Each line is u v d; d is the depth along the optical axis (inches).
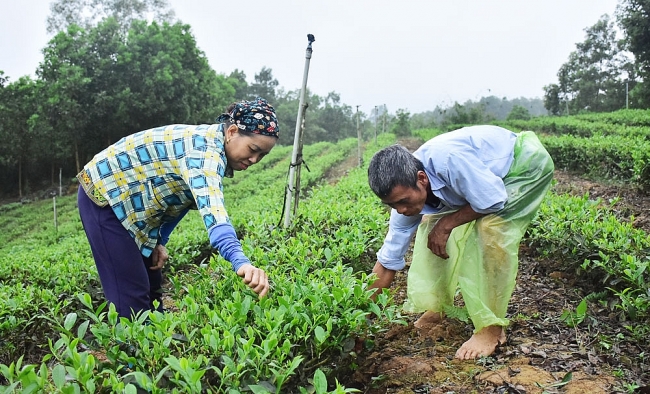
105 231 118.2
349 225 219.5
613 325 143.9
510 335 139.1
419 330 145.0
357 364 125.6
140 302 124.3
